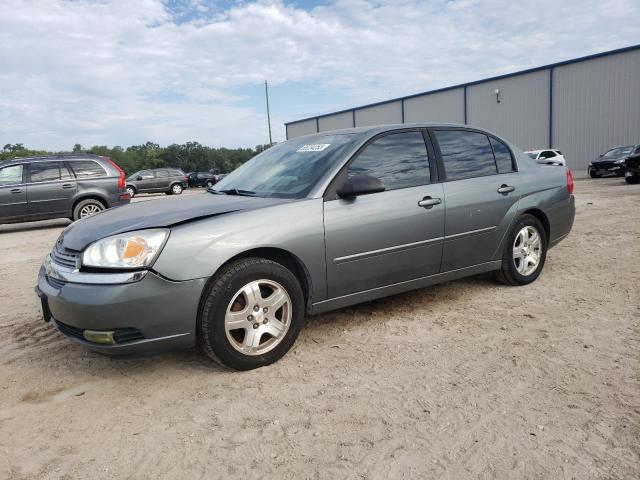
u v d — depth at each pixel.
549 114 29.69
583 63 27.83
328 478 2.10
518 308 4.12
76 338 2.94
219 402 2.76
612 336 3.46
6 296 5.25
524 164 4.80
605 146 27.47
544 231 4.87
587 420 2.44
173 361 3.33
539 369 3.00
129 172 107.75
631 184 16.47
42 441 2.46
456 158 4.26
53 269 3.09
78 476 2.18
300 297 3.29
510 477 2.06
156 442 2.41
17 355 3.55
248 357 3.09
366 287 3.66
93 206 11.75
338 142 3.87
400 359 3.22
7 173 11.10
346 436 2.39
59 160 11.56
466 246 4.20
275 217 3.19
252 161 4.50
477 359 3.17
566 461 2.15
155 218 3.08
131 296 2.74
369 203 3.59
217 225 3.00
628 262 5.52
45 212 11.34
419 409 2.61
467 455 2.21
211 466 2.21
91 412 2.72
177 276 2.83
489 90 32.62
